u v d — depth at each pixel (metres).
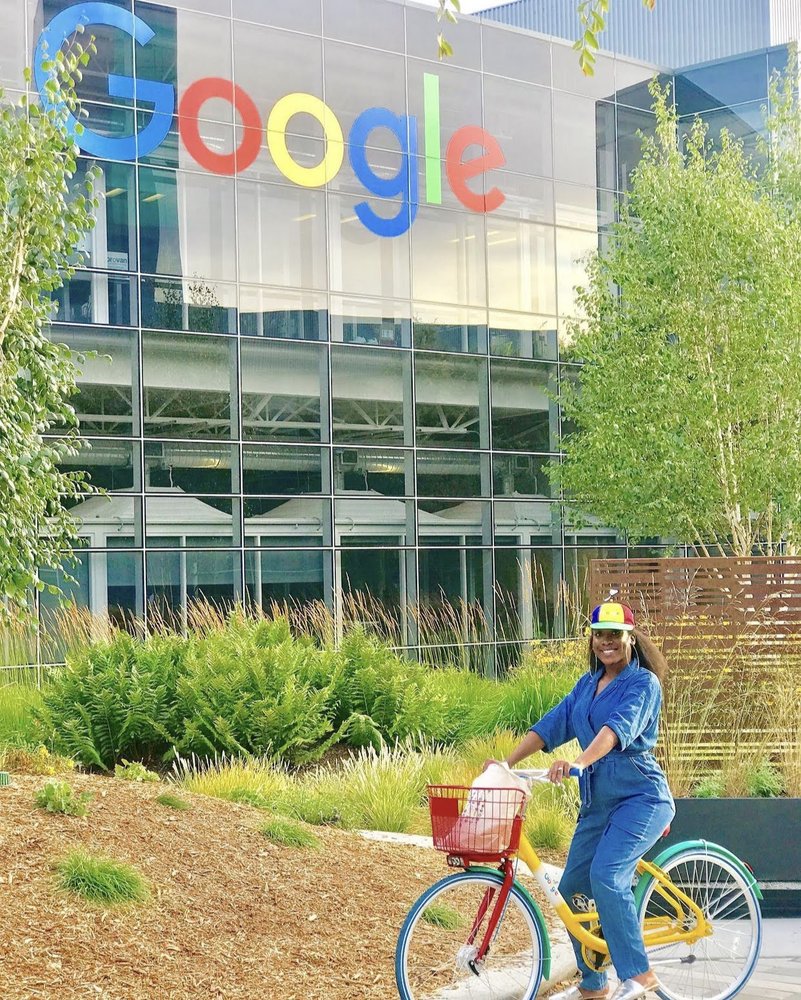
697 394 21.14
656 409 21.52
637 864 6.32
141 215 22.48
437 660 24.45
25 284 9.92
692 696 11.11
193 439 22.77
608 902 5.88
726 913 7.04
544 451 27.61
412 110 26.12
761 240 21.92
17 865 6.86
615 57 29.94
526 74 28.06
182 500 22.55
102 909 6.60
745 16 39.34
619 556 28.44
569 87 28.86
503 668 25.59
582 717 6.18
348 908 7.33
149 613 21.92
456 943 6.92
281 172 24.20
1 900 6.47
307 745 14.30
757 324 21.38
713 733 10.88
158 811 8.23
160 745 13.79
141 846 7.52
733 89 31.14
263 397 23.67
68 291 21.64
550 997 6.22
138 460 22.11
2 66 20.98
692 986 6.53
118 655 14.41
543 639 25.05
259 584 23.30
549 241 28.16
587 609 27.16
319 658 15.45
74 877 6.75
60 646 18.48
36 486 9.98
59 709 13.70
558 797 11.31
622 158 29.88
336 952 6.71
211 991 6.08
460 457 26.30
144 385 22.30
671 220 22.47
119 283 22.17
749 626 11.24
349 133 25.17
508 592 26.59
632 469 21.78
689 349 22.12
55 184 10.02
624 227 24.02
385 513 25.08
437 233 26.38
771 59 30.89
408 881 8.00
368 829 10.58
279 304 24.00
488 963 6.34
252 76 23.95
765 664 11.18
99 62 22.17
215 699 13.74
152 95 22.72
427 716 14.88
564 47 28.80
